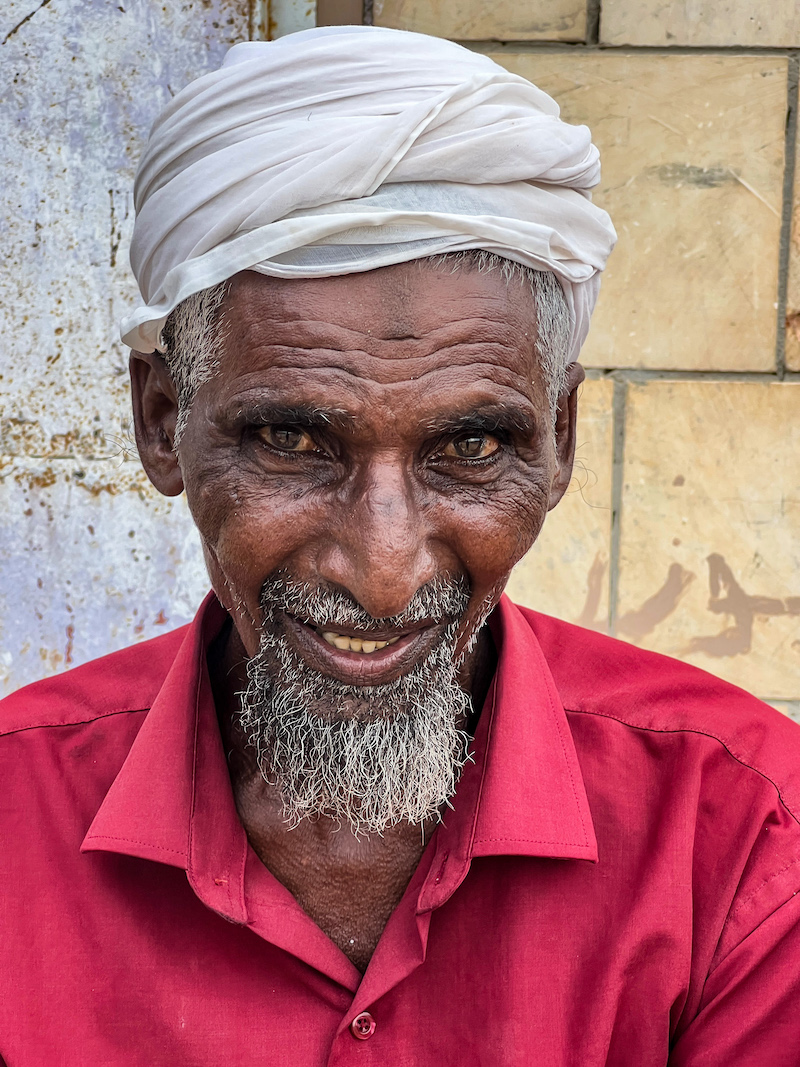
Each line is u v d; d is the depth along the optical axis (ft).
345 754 3.44
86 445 6.08
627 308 6.86
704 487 7.00
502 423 3.30
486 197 3.25
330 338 3.11
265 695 3.58
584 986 3.61
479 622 3.66
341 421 3.15
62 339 5.99
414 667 3.49
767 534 7.04
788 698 7.16
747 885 3.69
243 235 3.17
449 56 3.28
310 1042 3.50
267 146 3.19
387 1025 3.51
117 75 5.82
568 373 3.89
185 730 3.78
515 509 3.46
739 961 3.60
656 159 6.73
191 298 3.37
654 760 4.00
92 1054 3.53
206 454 3.40
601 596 7.09
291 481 3.33
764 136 6.70
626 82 6.65
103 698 4.32
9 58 5.76
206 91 3.31
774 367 6.90
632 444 6.97
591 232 3.57
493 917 3.66
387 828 3.77
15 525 6.11
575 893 3.71
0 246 5.89
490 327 3.21
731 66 6.63
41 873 3.80
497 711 3.88
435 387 3.16
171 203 3.39
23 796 3.99
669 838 3.76
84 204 5.90
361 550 3.18
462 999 3.58
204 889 3.51
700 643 7.13
